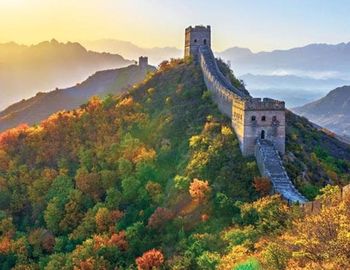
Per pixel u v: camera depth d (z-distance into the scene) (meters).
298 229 41.47
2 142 132.25
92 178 105.94
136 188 96.31
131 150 109.19
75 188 108.50
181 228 76.38
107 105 137.12
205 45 142.38
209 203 76.75
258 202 66.94
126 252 79.44
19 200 112.69
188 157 94.50
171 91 129.25
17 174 121.25
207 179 82.31
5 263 91.25
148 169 99.44
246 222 66.12
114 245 80.38
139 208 91.12
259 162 79.69
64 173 114.81
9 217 106.00
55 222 99.75
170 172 97.56
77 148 122.56
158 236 78.94
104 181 104.62
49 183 113.88
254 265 44.38
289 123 113.69
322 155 100.94
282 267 39.53
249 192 75.50
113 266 77.31
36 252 93.62
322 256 34.78
